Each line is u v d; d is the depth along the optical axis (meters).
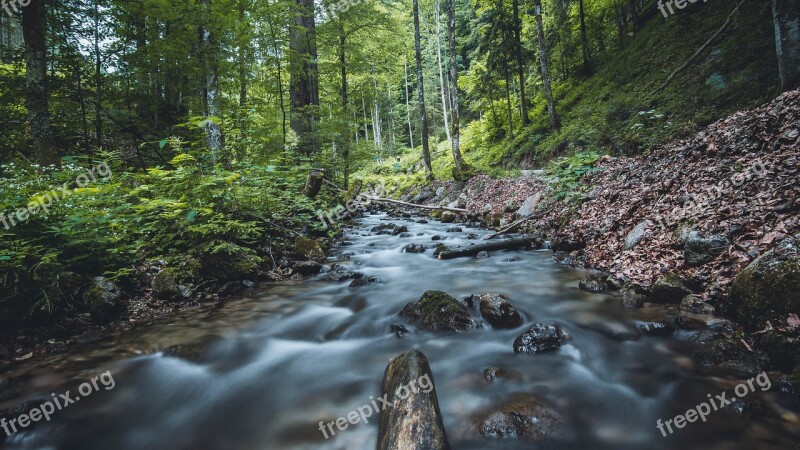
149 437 2.55
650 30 16.31
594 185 8.87
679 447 2.23
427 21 39.09
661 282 4.35
